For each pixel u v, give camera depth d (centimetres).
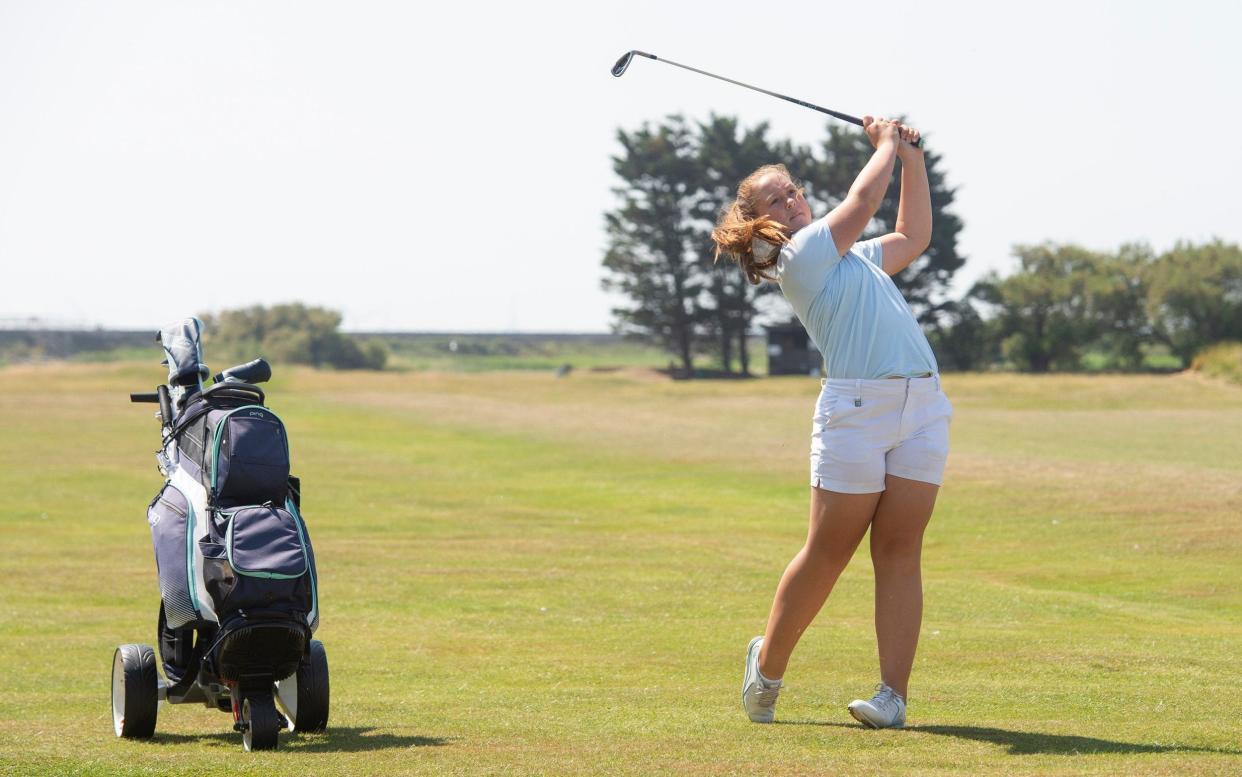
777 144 11100
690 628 1317
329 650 1208
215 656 690
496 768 589
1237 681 914
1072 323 10700
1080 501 2328
